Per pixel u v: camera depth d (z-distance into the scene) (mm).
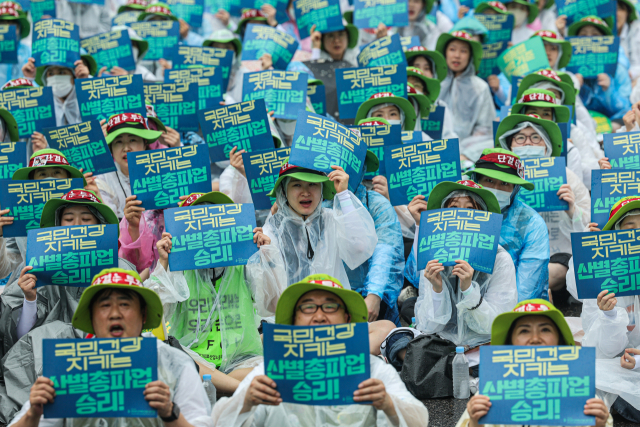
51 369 5871
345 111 13305
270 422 6355
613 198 9562
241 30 19031
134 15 18453
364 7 16859
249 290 8555
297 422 6320
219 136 11078
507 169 9867
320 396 5992
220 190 11539
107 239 8602
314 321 6367
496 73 17688
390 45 14852
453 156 10117
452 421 7820
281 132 12766
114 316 6324
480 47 16172
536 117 11742
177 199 9961
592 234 7895
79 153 11328
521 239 9969
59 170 10586
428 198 9688
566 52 17062
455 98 16406
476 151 15938
